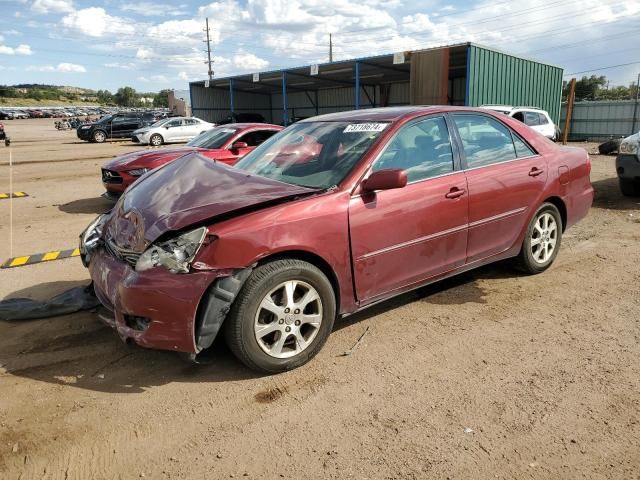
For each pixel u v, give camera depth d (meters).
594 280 4.81
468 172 4.12
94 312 4.29
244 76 33.28
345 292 3.50
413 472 2.41
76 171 14.87
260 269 3.11
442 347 3.60
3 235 7.10
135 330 3.08
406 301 4.41
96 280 3.51
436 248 3.93
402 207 3.66
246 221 3.07
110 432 2.76
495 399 2.97
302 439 2.67
